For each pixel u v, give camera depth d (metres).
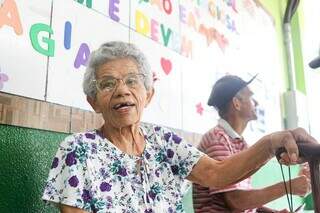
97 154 0.81
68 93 1.02
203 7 1.81
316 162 0.71
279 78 2.65
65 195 0.73
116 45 0.86
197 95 1.66
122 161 0.83
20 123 0.88
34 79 0.93
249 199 1.14
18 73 0.89
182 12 1.63
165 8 1.51
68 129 1.01
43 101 0.95
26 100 0.90
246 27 2.26
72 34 1.05
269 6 2.72
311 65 1.14
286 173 1.89
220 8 1.98
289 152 0.75
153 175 0.86
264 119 2.29
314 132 2.91
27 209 0.88
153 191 0.84
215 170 0.92
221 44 1.94
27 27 0.93
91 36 1.12
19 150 0.88
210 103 1.40
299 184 1.12
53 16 1.00
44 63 0.96
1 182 0.83
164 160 0.91
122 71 0.85
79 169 0.76
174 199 0.88
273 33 2.68
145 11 1.39
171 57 1.51
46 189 0.74
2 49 0.86
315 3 3.22
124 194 0.79
